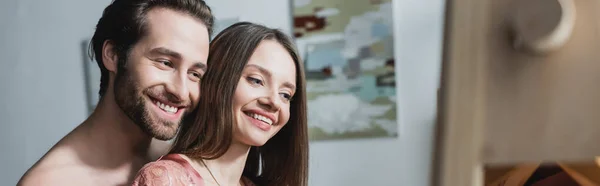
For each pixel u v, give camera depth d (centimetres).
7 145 182
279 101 112
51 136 180
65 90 179
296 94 117
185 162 102
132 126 111
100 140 112
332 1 178
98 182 110
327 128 182
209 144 105
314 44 179
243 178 116
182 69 108
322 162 182
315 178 183
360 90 180
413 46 179
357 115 180
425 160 178
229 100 107
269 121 111
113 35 113
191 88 108
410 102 179
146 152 112
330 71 180
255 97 109
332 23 179
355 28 179
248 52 110
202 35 112
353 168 181
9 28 181
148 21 111
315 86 181
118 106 112
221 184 107
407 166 179
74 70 178
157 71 109
